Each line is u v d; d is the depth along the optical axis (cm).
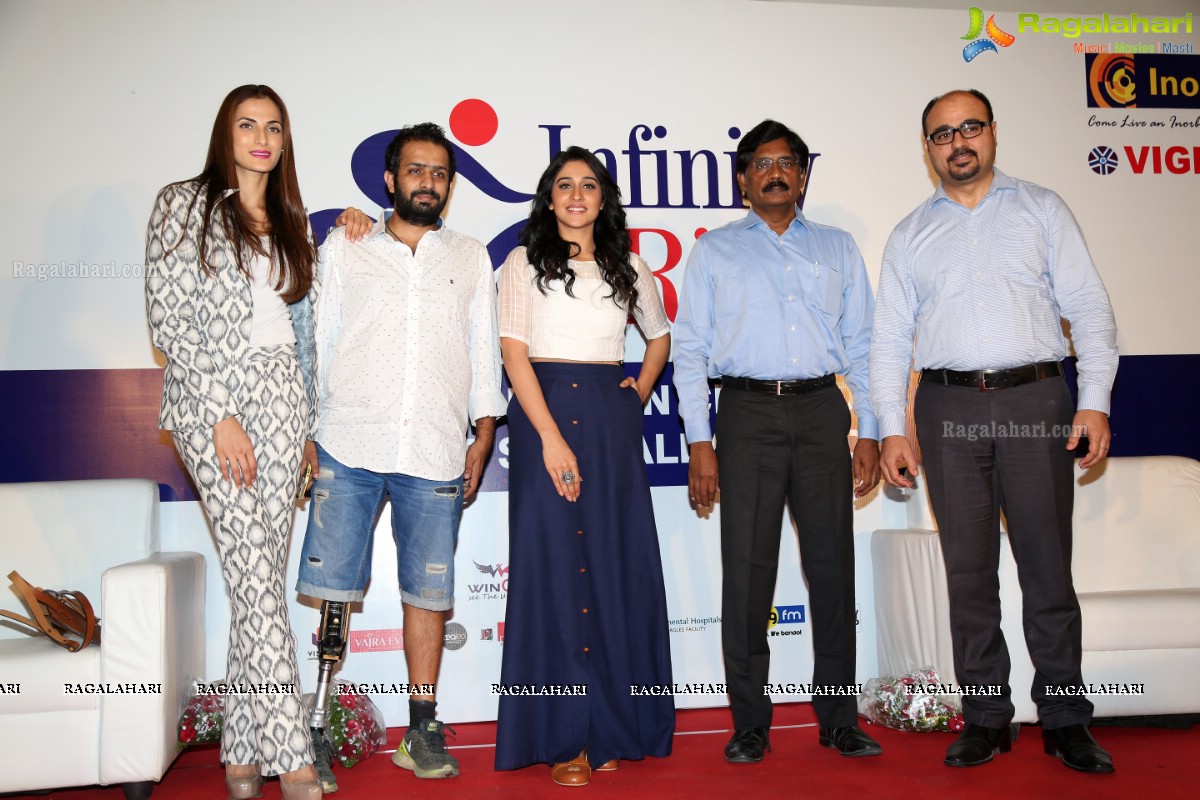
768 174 300
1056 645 281
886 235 389
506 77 373
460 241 305
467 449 332
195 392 245
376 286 288
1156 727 327
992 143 290
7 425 345
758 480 295
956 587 289
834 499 295
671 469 373
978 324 284
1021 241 286
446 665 357
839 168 388
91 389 349
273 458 256
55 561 316
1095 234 400
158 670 272
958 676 293
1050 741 289
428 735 287
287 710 246
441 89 369
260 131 256
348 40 365
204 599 331
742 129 384
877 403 301
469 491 311
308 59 362
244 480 247
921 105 394
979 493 287
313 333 279
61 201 349
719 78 384
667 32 381
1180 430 399
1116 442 396
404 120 367
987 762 284
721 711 365
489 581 361
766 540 296
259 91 259
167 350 245
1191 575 361
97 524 321
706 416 306
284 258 262
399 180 290
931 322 293
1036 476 280
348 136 364
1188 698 310
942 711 319
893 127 392
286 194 266
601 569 284
